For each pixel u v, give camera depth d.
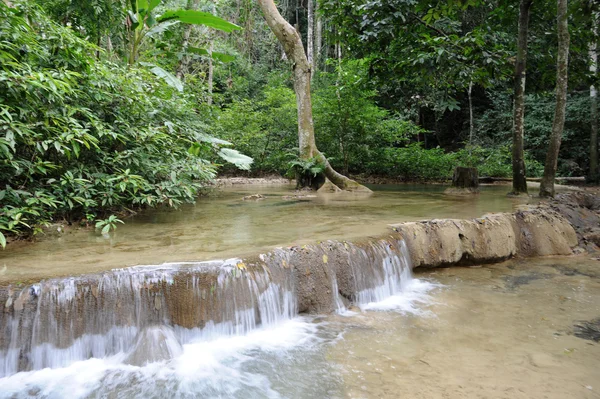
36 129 4.32
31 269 2.93
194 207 7.05
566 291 4.39
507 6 10.16
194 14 7.68
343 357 2.87
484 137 18.42
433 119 21.92
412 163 14.00
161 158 6.02
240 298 3.17
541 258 5.79
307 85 10.38
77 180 4.54
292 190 10.66
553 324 3.50
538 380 2.57
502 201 7.90
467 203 7.54
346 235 4.40
